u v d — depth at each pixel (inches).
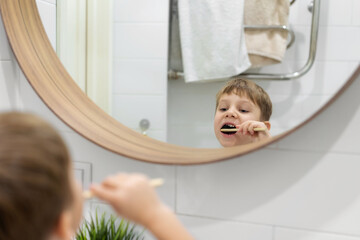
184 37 32.9
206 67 32.1
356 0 28.1
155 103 32.7
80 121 30.0
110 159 29.6
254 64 30.9
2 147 11.9
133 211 16.6
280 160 26.0
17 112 13.5
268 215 26.6
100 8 33.7
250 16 31.2
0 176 11.5
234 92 30.7
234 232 27.4
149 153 28.6
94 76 33.3
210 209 27.7
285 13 30.1
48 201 12.2
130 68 33.4
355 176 24.9
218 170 27.3
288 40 30.1
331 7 28.6
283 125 29.7
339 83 28.7
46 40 32.4
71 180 14.1
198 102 31.8
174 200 28.4
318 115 25.0
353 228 25.2
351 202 25.1
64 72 32.6
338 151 25.0
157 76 33.0
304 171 25.7
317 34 29.1
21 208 11.6
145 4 33.4
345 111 24.7
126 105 33.2
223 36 31.9
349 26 28.3
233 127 30.4
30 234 12.0
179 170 28.1
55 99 30.3
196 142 31.5
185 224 28.3
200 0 32.3
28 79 29.6
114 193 16.6
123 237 27.4
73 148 30.4
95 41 33.6
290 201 26.1
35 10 31.5
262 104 30.1
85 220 28.7
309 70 29.4
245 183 26.9
